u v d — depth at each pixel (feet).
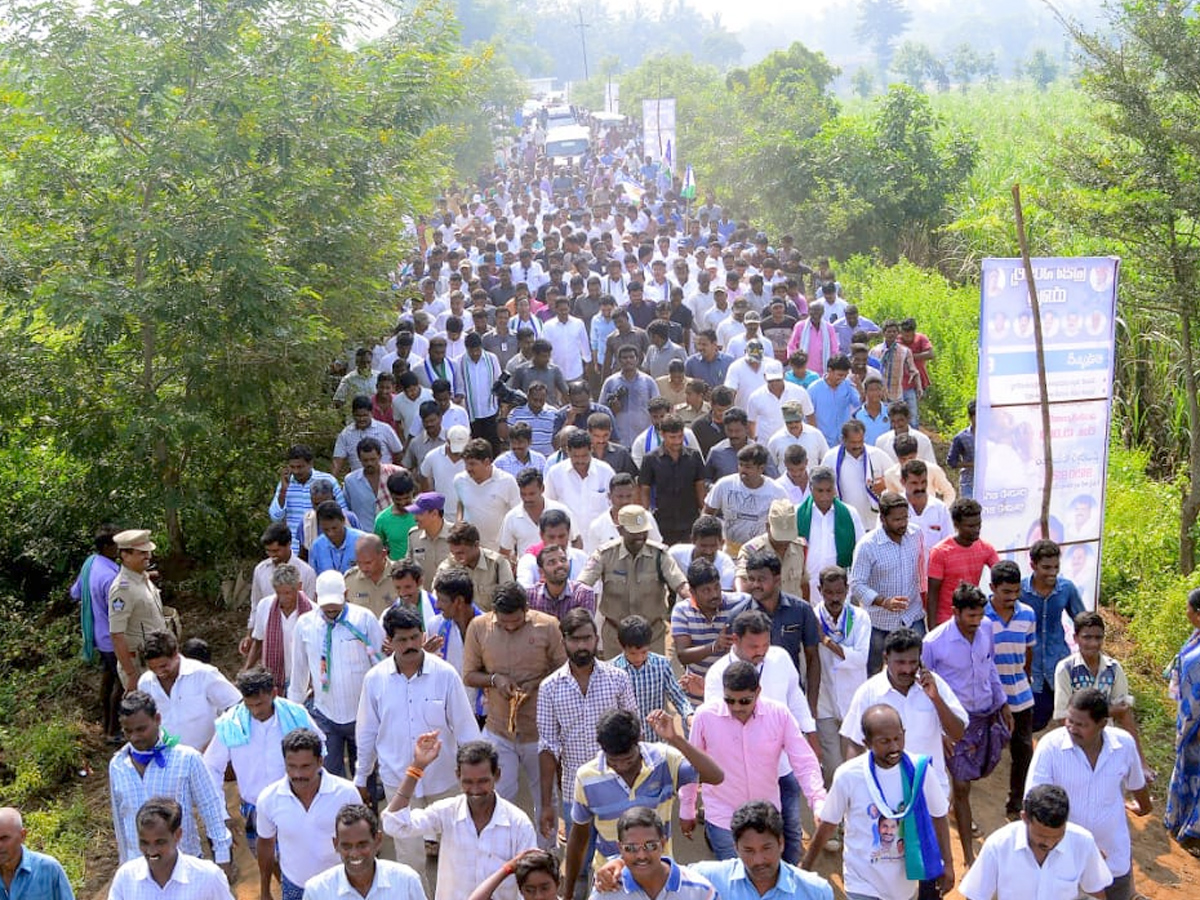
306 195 40.75
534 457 34.06
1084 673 23.97
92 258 36.55
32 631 36.94
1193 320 41.75
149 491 38.58
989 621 24.00
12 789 28.78
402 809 19.03
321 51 40.42
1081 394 31.35
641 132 192.85
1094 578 32.37
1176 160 36.19
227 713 22.33
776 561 23.93
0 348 35.65
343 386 43.14
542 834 21.30
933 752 21.49
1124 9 36.50
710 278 59.06
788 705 21.90
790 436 35.17
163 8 37.01
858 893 18.90
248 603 38.93
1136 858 25.48
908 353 45.88
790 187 95.20
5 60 35.94
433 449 36.65
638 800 18.49
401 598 24.67
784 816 21.13
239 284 36.22
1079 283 30.71
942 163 87.30
